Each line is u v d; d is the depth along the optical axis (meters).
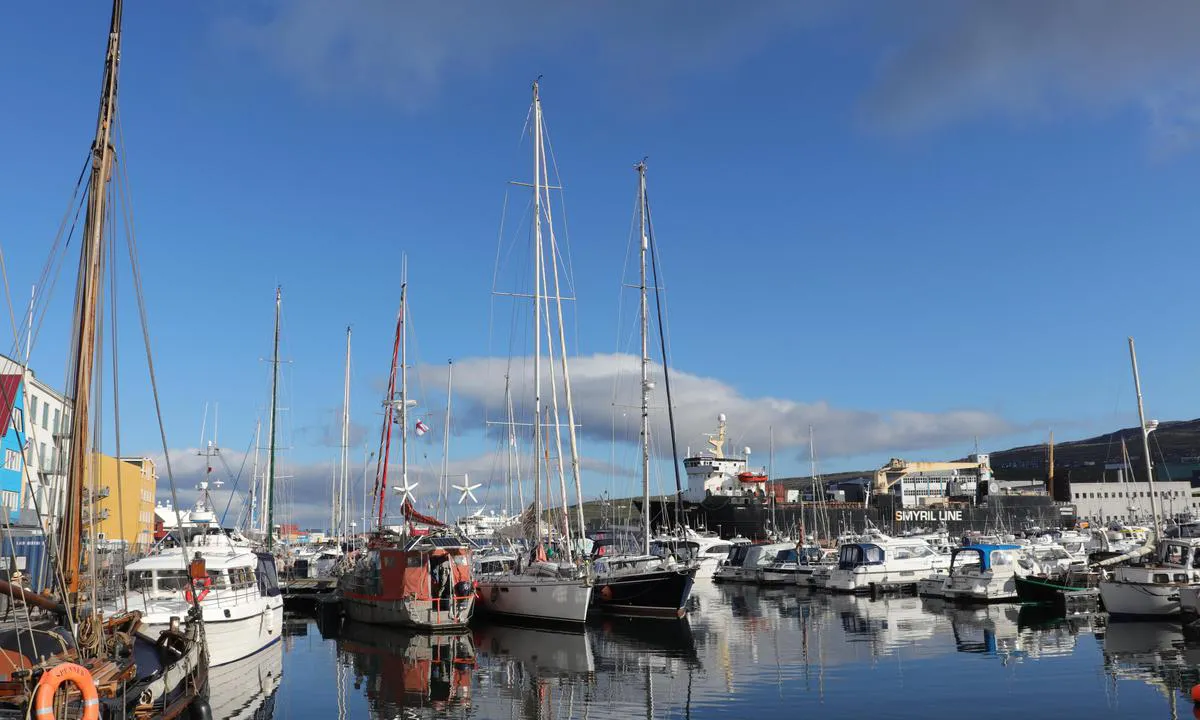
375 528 47.59
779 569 65.06
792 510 108.81
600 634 36.44
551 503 46.38
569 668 28.25
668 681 25.84
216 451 44.00
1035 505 143.12
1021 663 27.80
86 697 12.77
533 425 46.50
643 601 42.47
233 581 28.69
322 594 49.09
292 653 32.41
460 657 30.84
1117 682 24.47
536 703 23.19
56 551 15.22
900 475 161.88
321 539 90.81
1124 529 106.00
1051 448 179.25
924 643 32.59
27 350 17.58
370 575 41.00
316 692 24.91
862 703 22.39
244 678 27.08
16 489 45.34
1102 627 36.38
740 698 23.28
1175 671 25.95
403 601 37.81
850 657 29.61
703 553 74.56
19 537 36.69
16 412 43.25
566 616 37.84
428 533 40.12
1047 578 46.00
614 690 24.69
